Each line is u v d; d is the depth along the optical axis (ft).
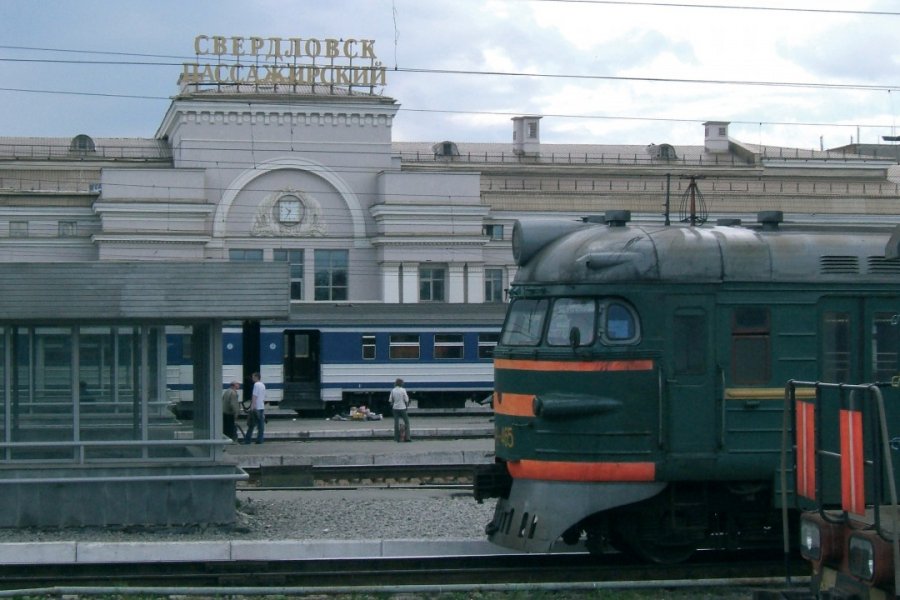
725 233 47.34
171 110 191.42
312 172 187.83
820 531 33.68
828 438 46.06
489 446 98.58
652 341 45.50
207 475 56.85
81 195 189.67
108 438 57.21
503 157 238.68
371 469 79.15
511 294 49.55
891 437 46.52
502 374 47.98
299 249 188.03
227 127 185.78
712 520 48.08
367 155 189.98
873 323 46.96
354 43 194.59
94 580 44.52
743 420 45.88
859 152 263.08
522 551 47.52
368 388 138.82
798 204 209.15
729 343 45.93
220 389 57.77
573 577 45.60
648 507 46.78
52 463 56.13
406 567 47.34
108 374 57.26
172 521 56.59
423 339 140.36
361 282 189.88
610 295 45.78
